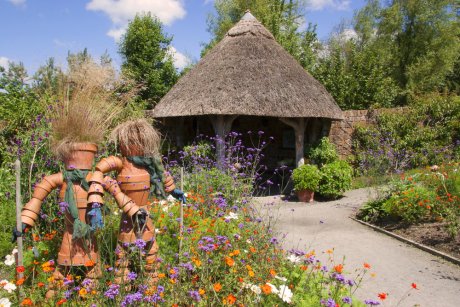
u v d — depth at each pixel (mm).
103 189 3281
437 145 13008
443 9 29188
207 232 3965
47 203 4297
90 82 4410
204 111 10336
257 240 3732
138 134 3391
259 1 25594
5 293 2916
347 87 19312
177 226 4066
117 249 3258
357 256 5531
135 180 3404
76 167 3266
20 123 8016
